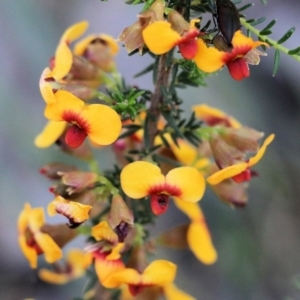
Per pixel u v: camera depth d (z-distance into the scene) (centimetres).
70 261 21
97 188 18
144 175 17
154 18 16
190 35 16
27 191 30
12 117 31
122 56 31
